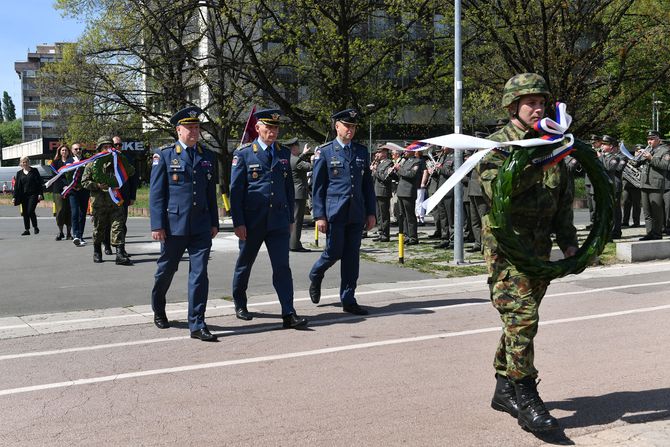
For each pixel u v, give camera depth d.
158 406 5.07
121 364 6.21
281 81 22.44
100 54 26.95
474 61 19.92
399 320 7.89
